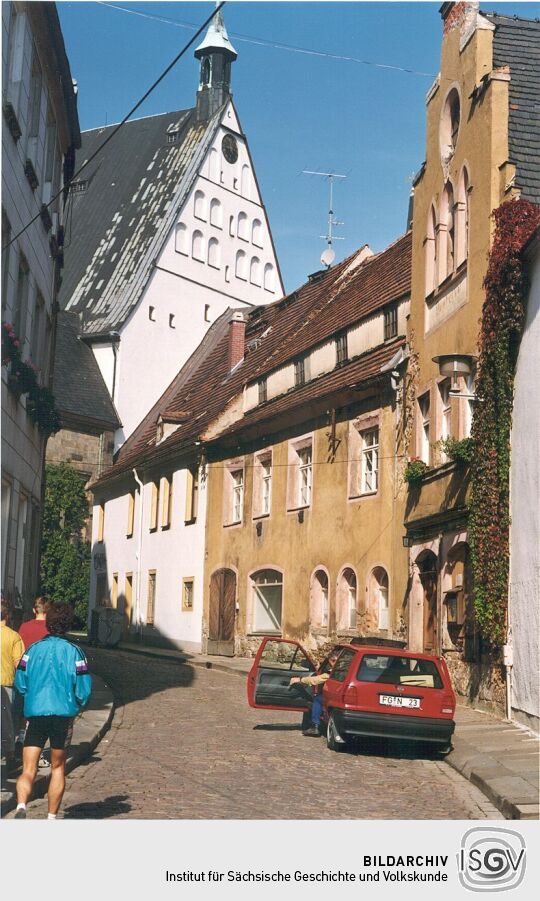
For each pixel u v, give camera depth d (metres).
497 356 18.09
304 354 32.53
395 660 15.22
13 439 19.72
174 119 66.69
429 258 23.62
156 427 48.12
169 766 12.95
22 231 18.42
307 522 29.98
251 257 65.19
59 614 9.34
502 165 19.50
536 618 16.28
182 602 39.25
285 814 10.17
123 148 67.81
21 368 18.91
